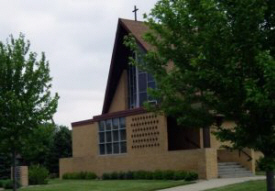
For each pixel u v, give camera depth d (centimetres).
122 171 3175
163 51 1185
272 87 905
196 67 1046
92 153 3656
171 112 1194
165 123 2892
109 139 3372
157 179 2797
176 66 1177
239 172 2719
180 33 1148
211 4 978
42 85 2122
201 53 998
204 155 2570
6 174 4016
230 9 973
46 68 2139
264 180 2173
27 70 2081
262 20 968
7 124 2008
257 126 1005
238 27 961
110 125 3372
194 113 1145
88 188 2400
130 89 3872
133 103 3825
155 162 2917
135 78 3816
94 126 3581
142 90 3644
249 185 1975
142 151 3033
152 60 1280
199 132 3061
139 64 1355
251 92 908
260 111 966
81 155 3791
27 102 2044
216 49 985
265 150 1019
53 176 4309
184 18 1094
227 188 1952
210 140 2855
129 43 1428
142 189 2189
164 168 2841
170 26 1156
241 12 948
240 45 966
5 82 2048
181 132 3203
